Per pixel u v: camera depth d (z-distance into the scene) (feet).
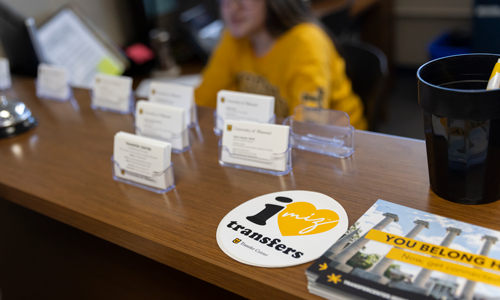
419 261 1.87
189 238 2.34
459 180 2.23
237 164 3.03
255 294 2.04
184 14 7.78
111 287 3.65
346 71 6.10
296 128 3.19
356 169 2.82
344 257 1.94
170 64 7.80
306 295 1.86
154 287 3.34
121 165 3.02
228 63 6.50
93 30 7.32
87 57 7.11
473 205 2.27
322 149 3.09
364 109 5.95
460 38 10.61
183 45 8.59
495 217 2.16
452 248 1.92
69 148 3.71
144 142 2.87
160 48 7.59
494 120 2.00
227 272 2.09
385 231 2.10
